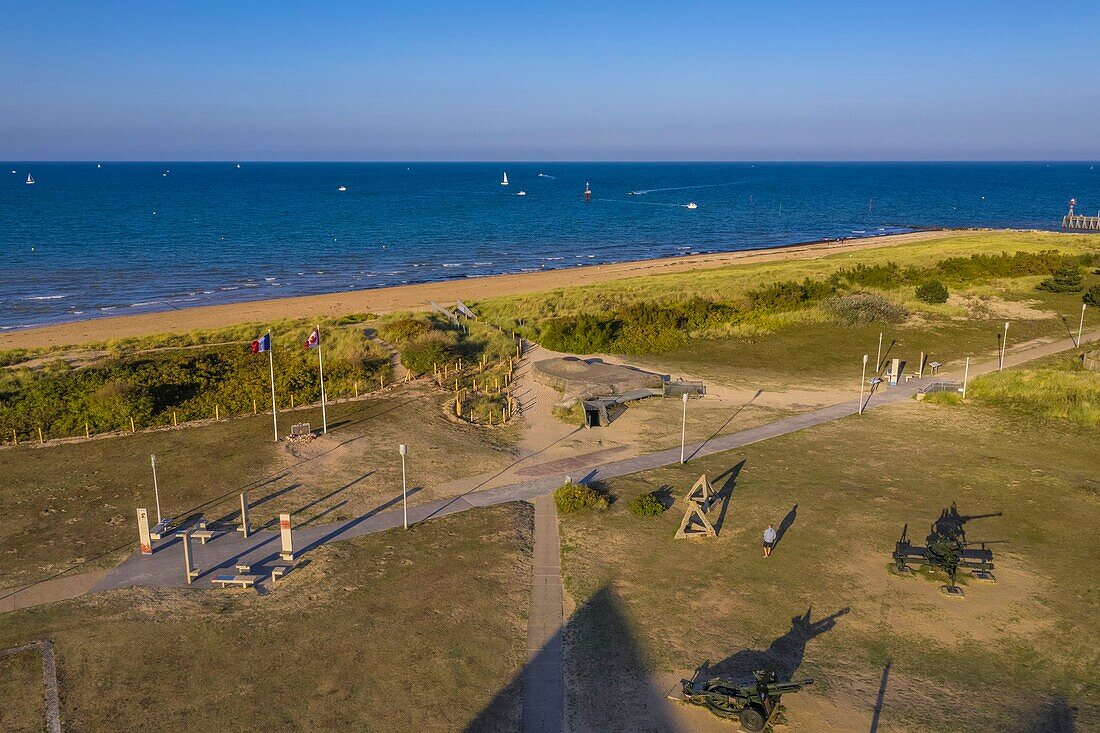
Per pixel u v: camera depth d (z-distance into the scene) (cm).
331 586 1839
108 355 4019
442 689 1477
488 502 2341
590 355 4206
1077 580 1883
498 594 1812
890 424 3073
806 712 1422
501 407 3259
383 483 2464
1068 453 2744
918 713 1418
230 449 2728
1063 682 1505
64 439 2834
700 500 2312
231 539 2078
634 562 1972
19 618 1694
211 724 1373
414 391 3462
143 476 2491
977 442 2864
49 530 2116
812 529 2150
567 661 1568
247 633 1647
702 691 1434
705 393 3500
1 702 1424
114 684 1476
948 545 1906
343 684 1486
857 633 1664
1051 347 4309
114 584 1841
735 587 1848
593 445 2850
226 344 4162
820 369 3947
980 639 1645
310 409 3188
